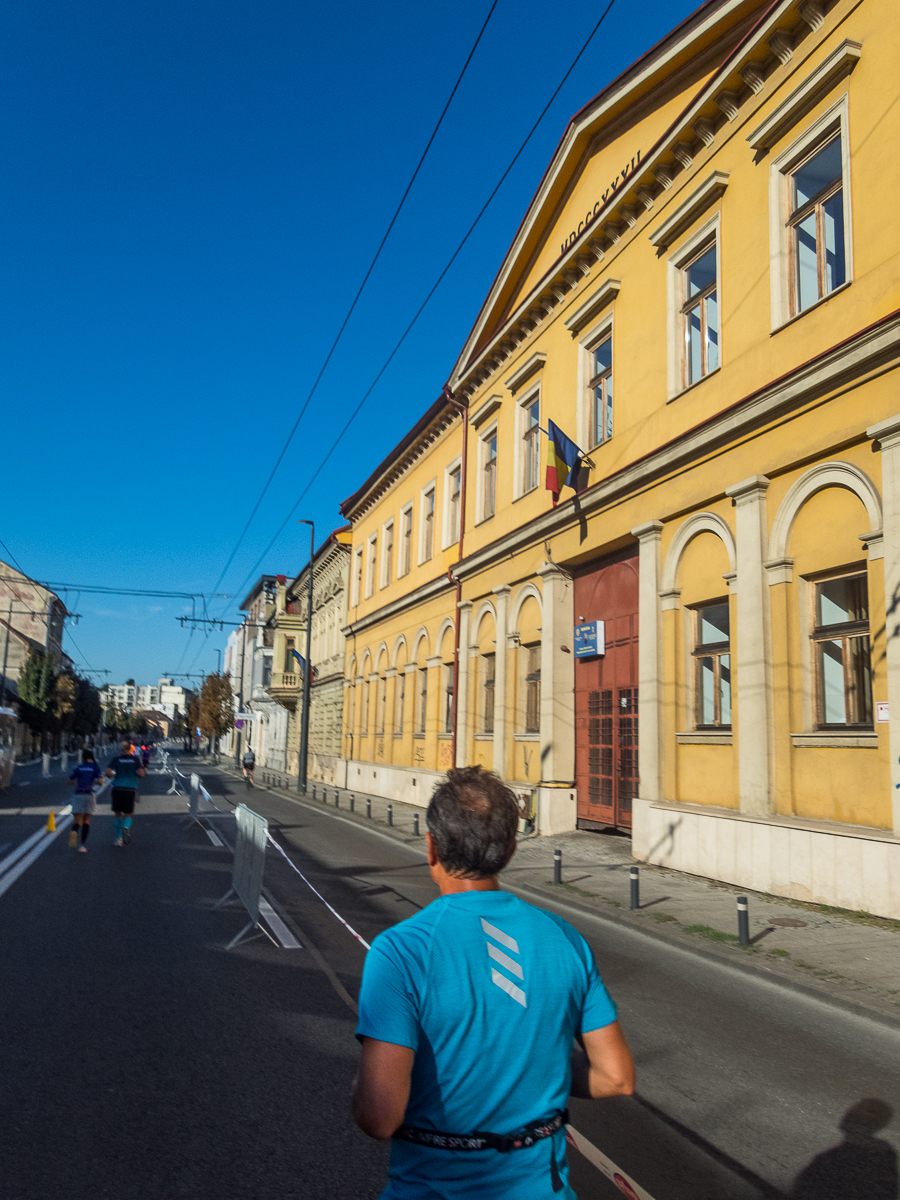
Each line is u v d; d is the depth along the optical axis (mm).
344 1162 3818
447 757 25734
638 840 14469
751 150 13094
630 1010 6438
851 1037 5941
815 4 11594
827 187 11641
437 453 28641
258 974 6906
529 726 20469
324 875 12375
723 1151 4152
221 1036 5449
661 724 14359
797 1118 4551
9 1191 3512
